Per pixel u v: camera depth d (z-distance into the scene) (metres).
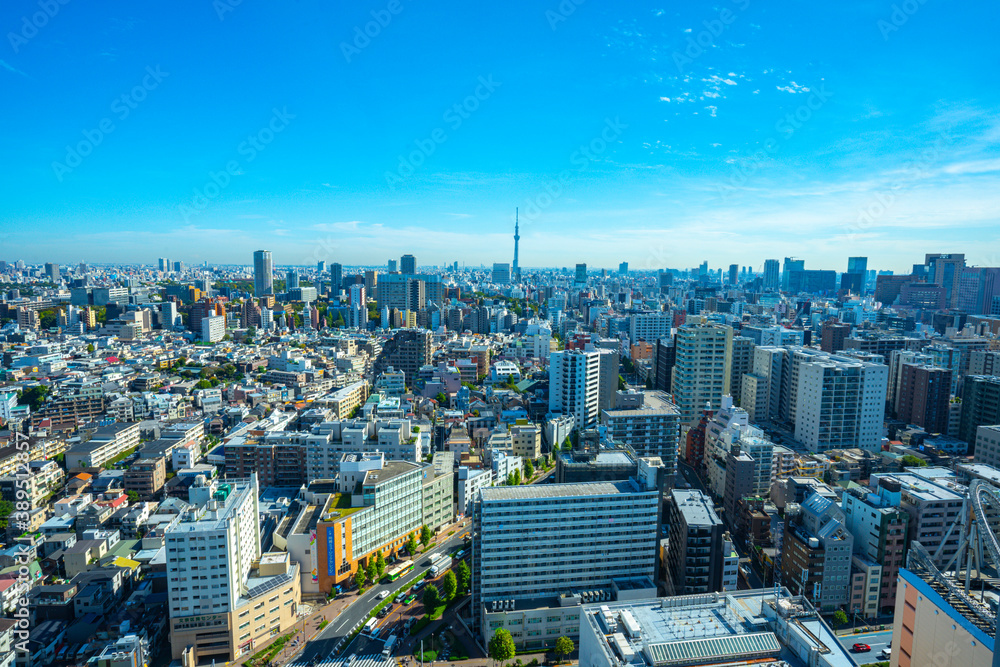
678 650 122.25
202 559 193.12
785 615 131.38
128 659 180.50
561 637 193.12
